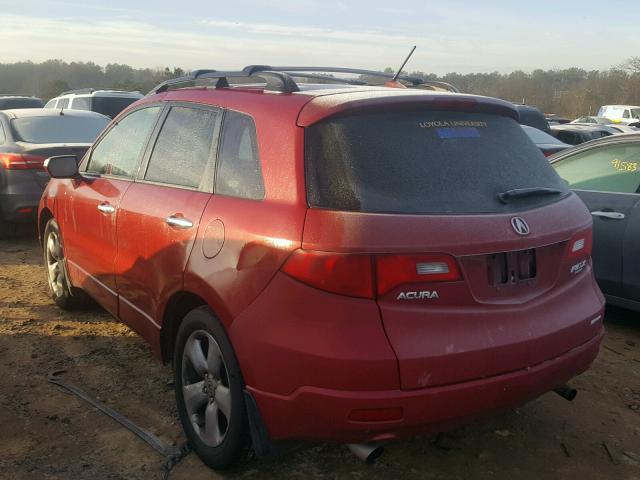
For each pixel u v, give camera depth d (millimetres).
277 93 3230
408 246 2561
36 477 3078
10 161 7668
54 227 5219
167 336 3582
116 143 4441
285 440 2752
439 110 3080
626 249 5023
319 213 2652
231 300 2850
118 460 3246
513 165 3104
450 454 3355
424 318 2586
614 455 3389
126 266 3885
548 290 2996
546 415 3799
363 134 2832
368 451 2596
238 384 2883
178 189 3514
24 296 5844
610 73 60656
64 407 3760
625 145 5348
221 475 3135
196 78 3863
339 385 2520
